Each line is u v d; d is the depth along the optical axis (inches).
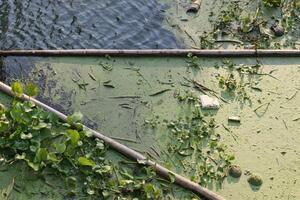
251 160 221.8
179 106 247.6
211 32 309.0
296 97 259.4
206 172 212.7
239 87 261.7
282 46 299.9
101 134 221.8
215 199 200.5
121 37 304.5
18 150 206.5
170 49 286.5
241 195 205.8
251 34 308.8
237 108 249.0
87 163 202.5
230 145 228.2
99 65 271.7
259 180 211.2
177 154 221.0
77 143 209.3
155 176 207.0
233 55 282.5
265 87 264.2
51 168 202.7
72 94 252.8
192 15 325.4
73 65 271.4
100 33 305.7
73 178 199.0
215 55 280.7
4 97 237.6
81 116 223.3
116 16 319.9
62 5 323.0
